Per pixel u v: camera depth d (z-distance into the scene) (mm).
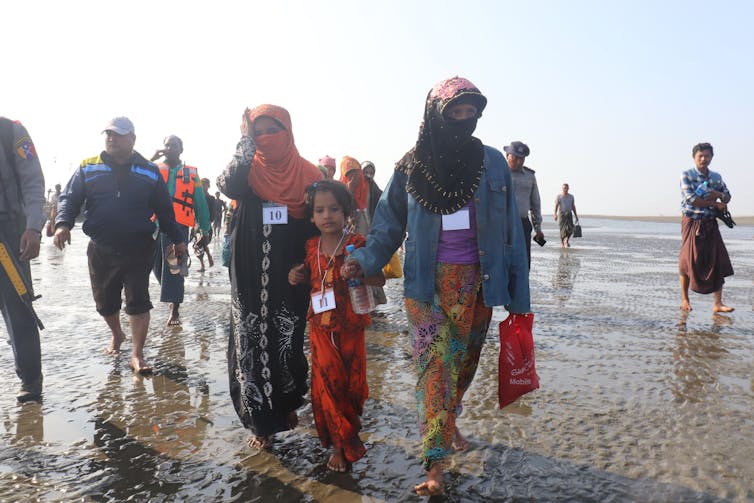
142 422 3711
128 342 5758
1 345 5512
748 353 5426
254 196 3295
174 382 4527
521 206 7230
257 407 3281
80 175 4688
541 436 3479
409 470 3053
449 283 2957
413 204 2998
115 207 4676
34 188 4016
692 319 7102
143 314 4832
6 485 2871
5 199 3953
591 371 4828
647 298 8844
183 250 5211
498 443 3381
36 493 2795
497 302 2900
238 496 2783
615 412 3879
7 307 4008
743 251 20750
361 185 7137
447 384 2906
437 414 2812
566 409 3932
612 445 3350
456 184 2889
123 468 3070
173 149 6246
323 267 3148
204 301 8312
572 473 3000
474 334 3158
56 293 8922
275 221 3279
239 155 3135
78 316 7082
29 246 3928
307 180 3375
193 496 2779
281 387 3340
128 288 4785
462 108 2826
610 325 6703
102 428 3604
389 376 4684
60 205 4617
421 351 2961
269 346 3305
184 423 3699
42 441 3402
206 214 6500
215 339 5938
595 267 13953
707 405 4016
